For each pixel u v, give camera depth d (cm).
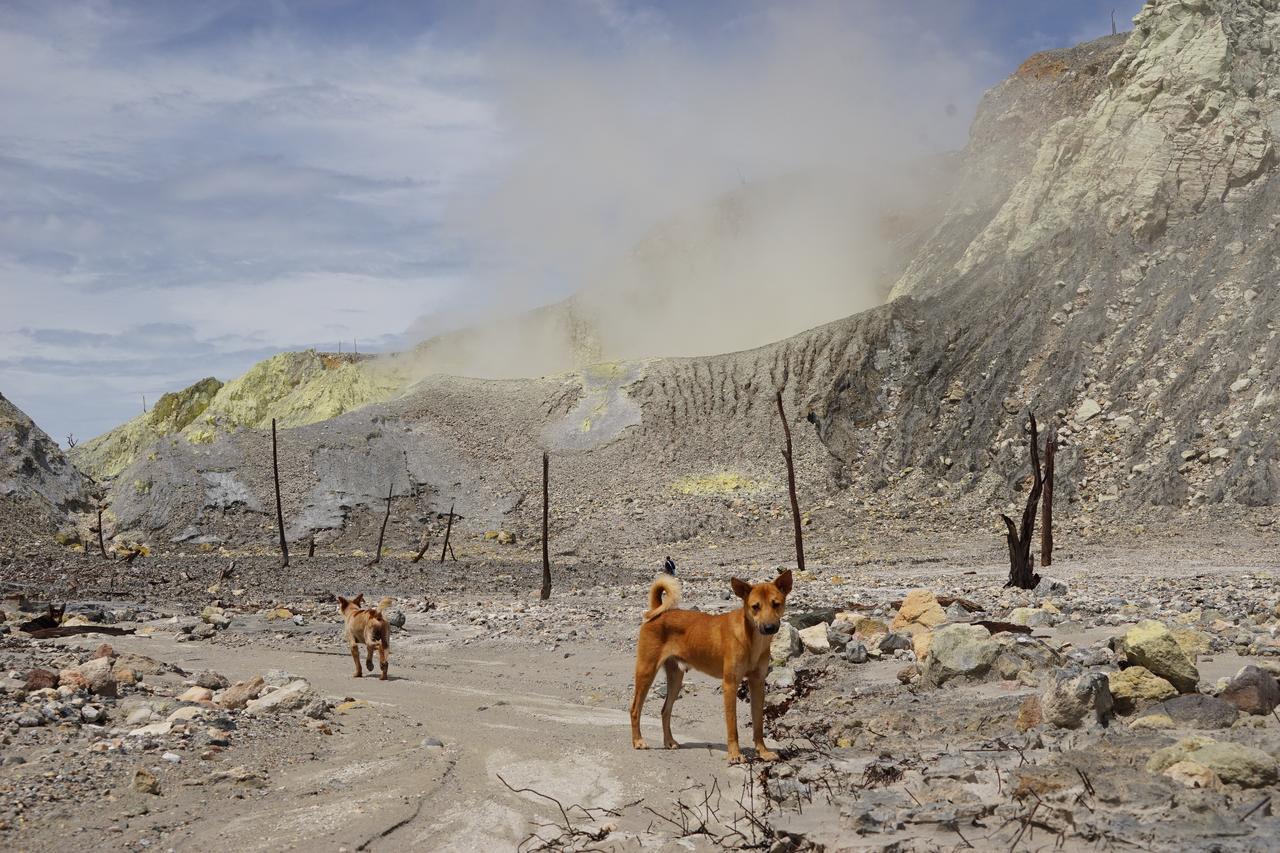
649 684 1052
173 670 1459
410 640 2334
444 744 1044
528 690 1573
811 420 8912
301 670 1725
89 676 1187
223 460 8900
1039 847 646
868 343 9562
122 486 8625
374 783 887
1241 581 2719
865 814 730
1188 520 5741
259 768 921
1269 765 714
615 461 9025
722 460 8794
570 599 3444
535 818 808
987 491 7169
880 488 7831
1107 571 3622
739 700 1372
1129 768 764
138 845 711
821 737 1078
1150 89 9325
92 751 933
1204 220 8556
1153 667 1005
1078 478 6775
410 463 9081
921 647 1407
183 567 4881
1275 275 7531
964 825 704
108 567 4741
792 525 7275
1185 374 7162
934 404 8488
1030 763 823
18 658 1419
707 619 1021
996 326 8956
